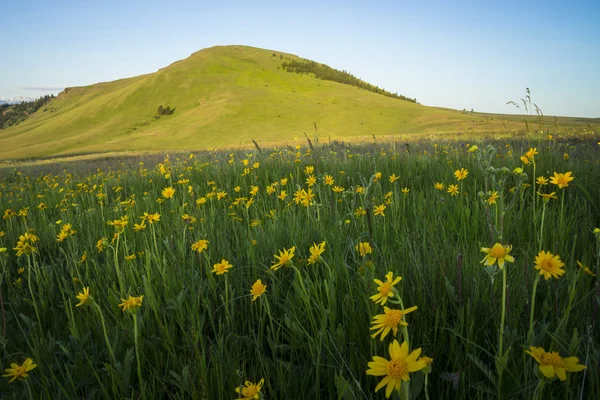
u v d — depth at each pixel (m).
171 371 1.44
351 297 1.73
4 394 1.48
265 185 5.21
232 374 1.40
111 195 6.02
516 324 1.47
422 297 1.74
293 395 1.41
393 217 2.83
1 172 16.66
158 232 3.20
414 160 6.02
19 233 3.76
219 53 180.88
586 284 1.64
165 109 119.88
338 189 3.53
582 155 5.36
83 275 2.67
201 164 7.62
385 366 0.84
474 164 4.72
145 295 2.07
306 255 2.30
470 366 1.37
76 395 1.41
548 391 1.17
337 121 92.19
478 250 2.07
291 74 168.38
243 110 104.50
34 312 2.20
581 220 2.60
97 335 1.83
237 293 2.09
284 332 1.81
